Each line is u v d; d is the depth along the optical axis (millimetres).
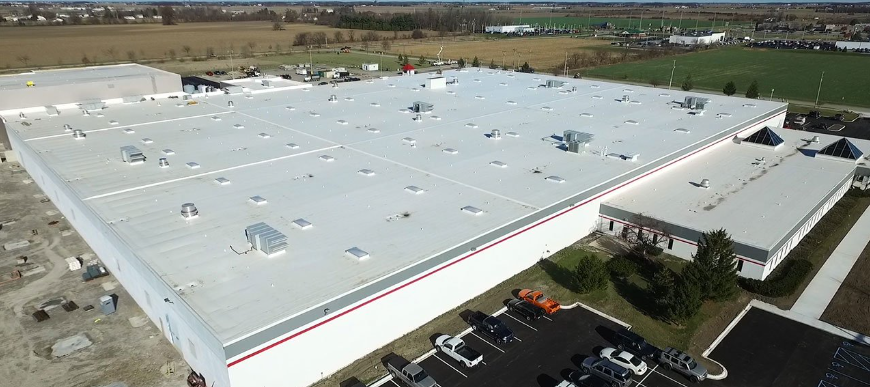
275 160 50281
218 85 98250
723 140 64438
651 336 34219
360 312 30484
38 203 56000
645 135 60906
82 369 30672
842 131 88438
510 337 33156
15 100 65375
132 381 29828
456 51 195375
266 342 26516
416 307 33875
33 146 53500
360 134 59438
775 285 38625
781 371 31078
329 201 40969
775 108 76812
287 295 28750
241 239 34656
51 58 161250
